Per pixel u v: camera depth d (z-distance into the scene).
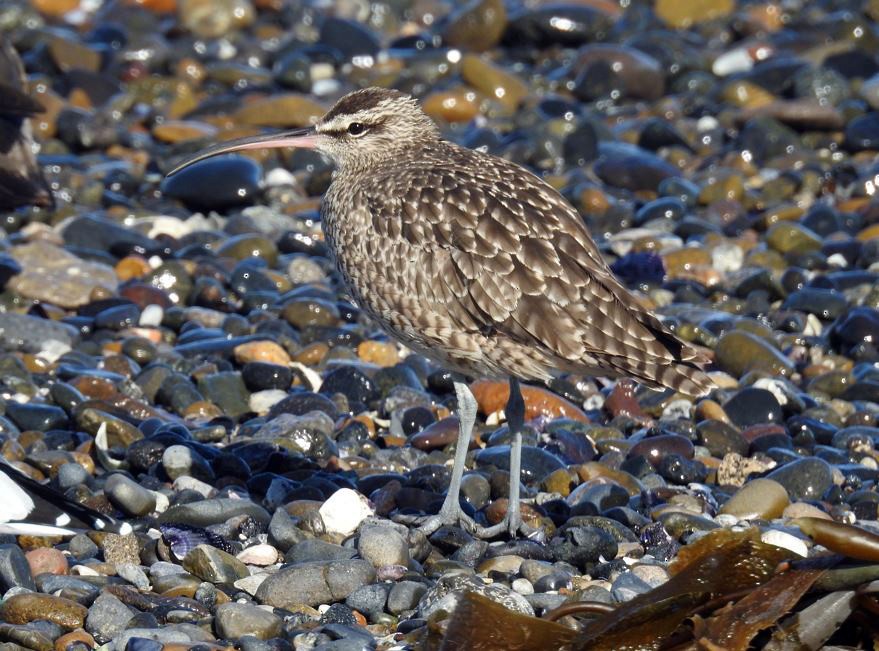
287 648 8.84
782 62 25.09
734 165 21.88
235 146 12.84
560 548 10.42
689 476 12.14
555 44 28.61
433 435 12.89
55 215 19.84
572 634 8.26
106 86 26.08
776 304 17.06
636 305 10.45
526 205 10.80
